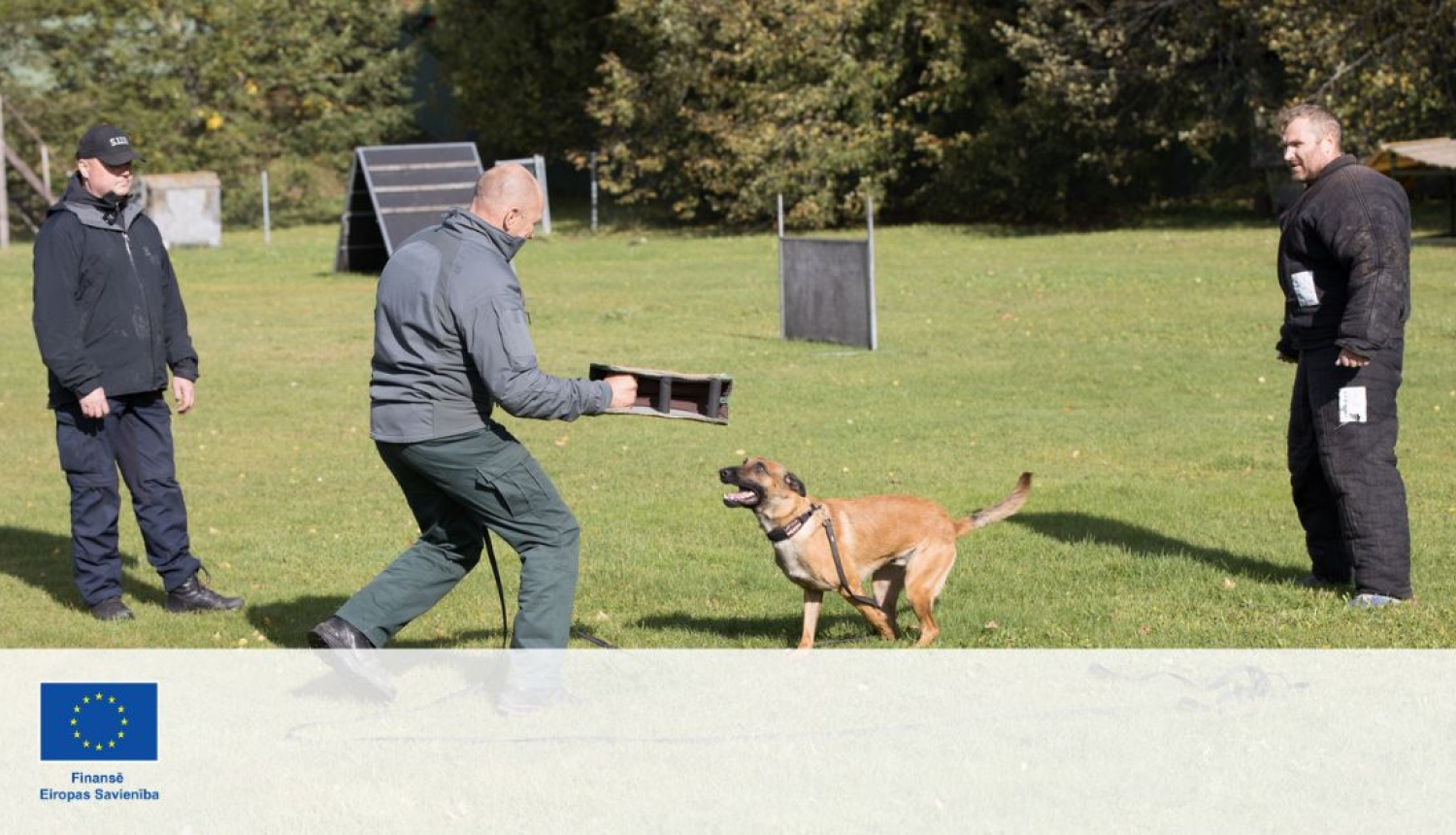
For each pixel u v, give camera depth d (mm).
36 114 34938
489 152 43219
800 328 16344
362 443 11273
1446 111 25062
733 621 6266
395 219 23844
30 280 24578
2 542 8180
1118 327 16281
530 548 5105
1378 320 5938
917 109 30969
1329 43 24266
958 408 11977
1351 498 6191
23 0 34406
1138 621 6047
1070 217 31969
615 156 33375
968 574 6895
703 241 30172
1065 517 8070
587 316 18922
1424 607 6109
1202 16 26984
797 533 5465
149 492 6578
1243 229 27500
